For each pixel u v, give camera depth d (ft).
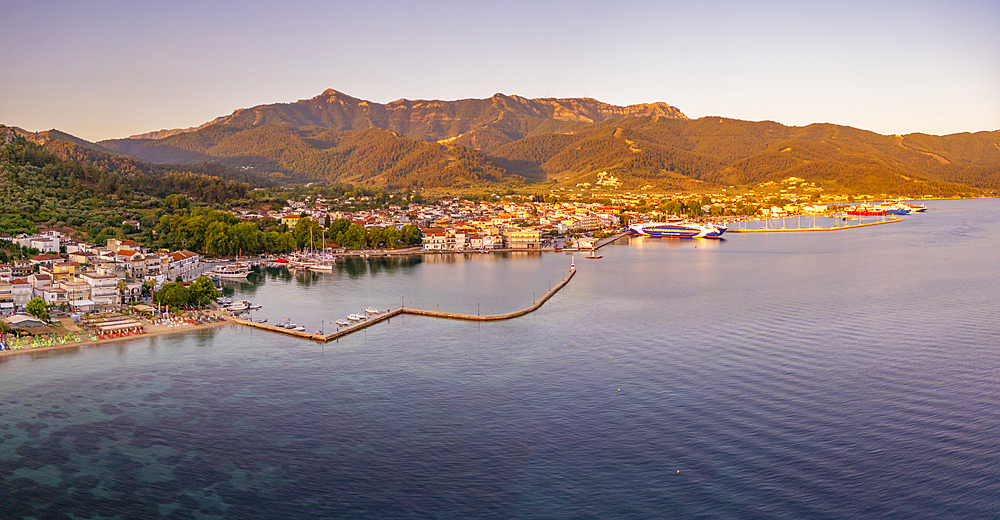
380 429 482.28
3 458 442.09
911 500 380.78
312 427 486.38
